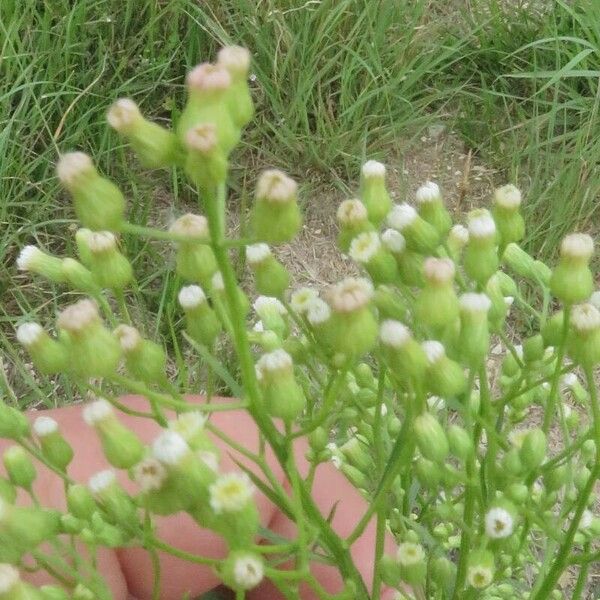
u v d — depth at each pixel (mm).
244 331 53
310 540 60
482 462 65
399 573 65
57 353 63
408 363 56
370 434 76
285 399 55
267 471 58
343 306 55
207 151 46
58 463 63
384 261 61
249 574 51
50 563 61
